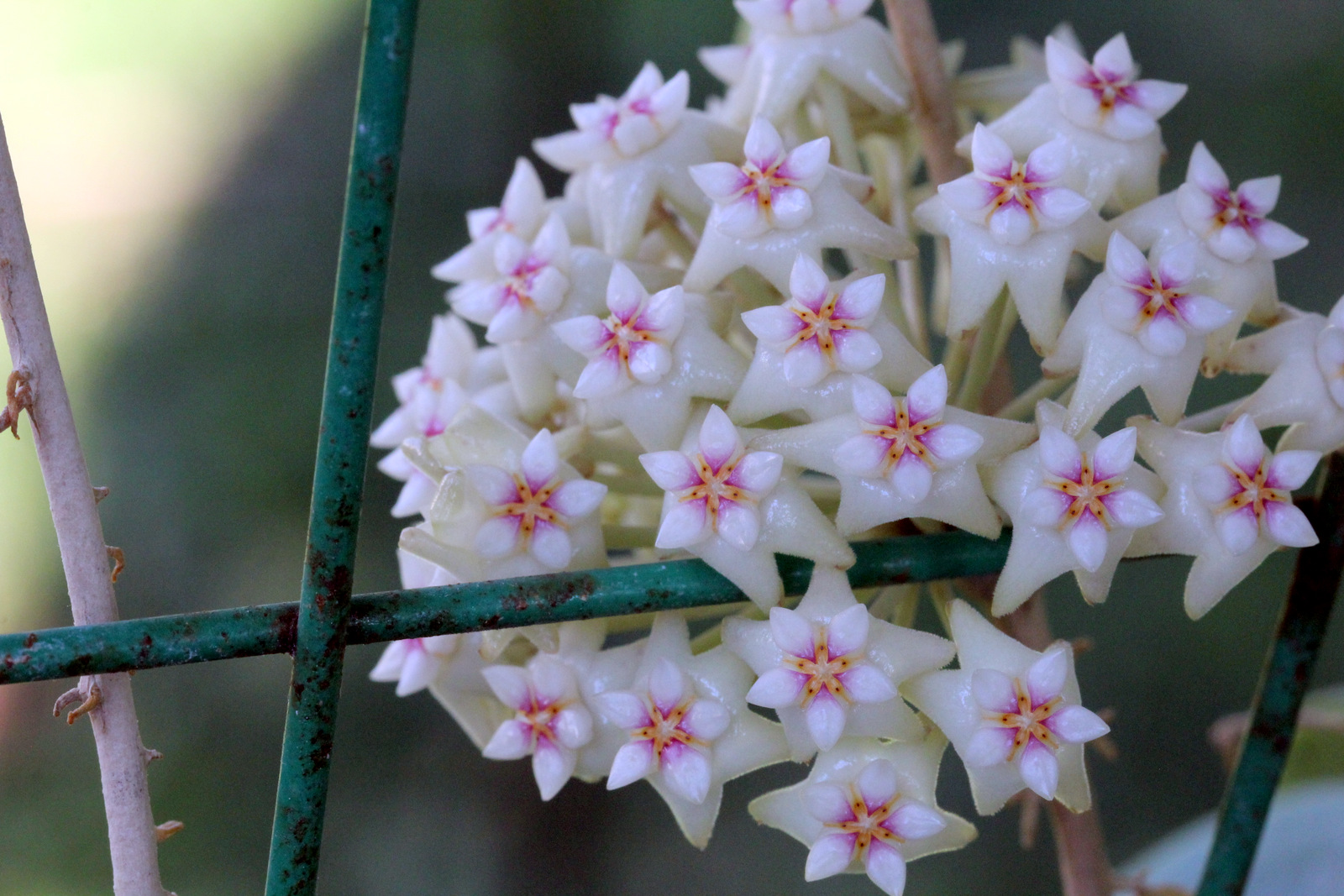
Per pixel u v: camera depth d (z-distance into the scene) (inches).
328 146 35.6
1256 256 13.4
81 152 36.0
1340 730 15.9
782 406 13.1
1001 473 13.1
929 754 13.3
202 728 28.5
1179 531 13.2
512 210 14.1
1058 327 13.3
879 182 14.8
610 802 27.8
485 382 14.4
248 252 34.1
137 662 12.6
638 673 13.4
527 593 12.9
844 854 13.1
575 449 13.6
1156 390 13.1
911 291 14.3
